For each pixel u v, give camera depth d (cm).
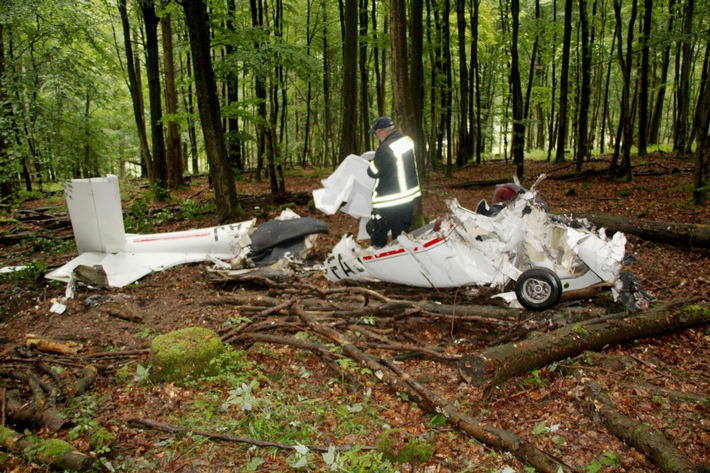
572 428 345
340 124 2647
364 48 1784
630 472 301
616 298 491
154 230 983
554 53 1898
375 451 320
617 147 1280
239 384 390
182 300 595
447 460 316
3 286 647
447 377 420
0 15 953
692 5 1280
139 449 322
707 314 479
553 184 1320
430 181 1558
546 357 406
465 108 1856
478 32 2031
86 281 630
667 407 353
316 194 674
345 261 607
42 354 460
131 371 418
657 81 2427
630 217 854
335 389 402
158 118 1418
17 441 314
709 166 963
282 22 1411
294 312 500
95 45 1302
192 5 894
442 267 552
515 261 552
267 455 319
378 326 495
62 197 1502
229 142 1189
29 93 788
